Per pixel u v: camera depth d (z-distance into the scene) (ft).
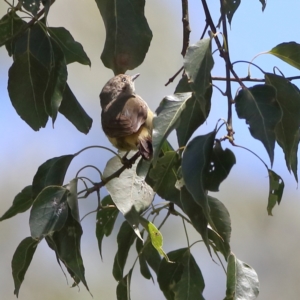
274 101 21.44
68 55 27.53
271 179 24.81
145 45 25.55
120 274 27.22
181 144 23.43
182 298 26.17
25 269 25.57
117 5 25.40
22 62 25.66
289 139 24.20
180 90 25.22
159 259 27.45
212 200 24.71
